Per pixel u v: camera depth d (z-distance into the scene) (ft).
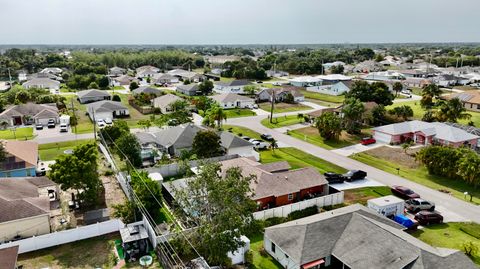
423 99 345.92
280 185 154.51
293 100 401.49
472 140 231.50
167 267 106.42
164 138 227.81
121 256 115.44
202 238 104.78
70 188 153.79
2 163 175.22
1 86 524.52
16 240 120.57
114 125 226.58
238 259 112.98
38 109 307.78
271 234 117.70
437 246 123.03
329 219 116.47
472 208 152.35
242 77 599.16
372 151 228.43
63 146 233.96
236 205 103.86
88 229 125.29
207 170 108.06
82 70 645.51
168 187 157.38
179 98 355.97
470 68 630.33
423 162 192.65
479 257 116.98
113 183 173.78
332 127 246.47
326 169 197.57
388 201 144.87
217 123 295.07
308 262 103.76
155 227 128.98
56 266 110.01
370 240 106.63
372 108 299.38
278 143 245.65
